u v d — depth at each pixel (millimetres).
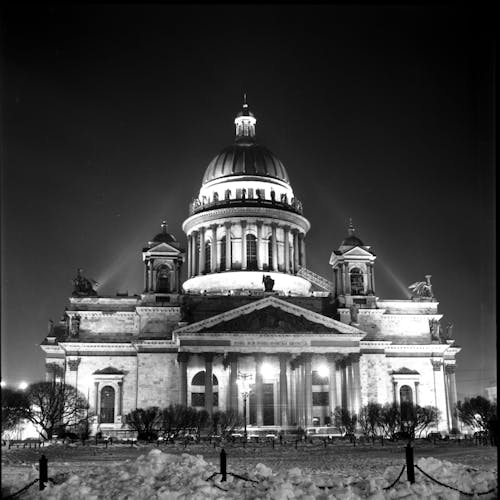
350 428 109688
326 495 29656
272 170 159875
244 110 172000
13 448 77375
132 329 127250
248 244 150000
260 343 119125
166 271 129500
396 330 131625
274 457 63812
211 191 157250
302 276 154750
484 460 53938
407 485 31453
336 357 120812
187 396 118562
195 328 118125
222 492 31297
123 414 121688
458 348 133750
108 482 34125
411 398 128000
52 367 129750
